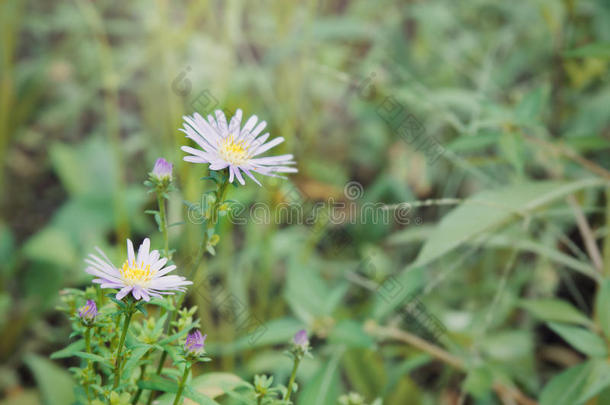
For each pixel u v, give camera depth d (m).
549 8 0.78
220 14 0.92
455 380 0.72
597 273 0.60
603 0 0.80
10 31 0.89
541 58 0.92
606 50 0.58
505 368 0.66
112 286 0.48
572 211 0.63
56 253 0.79
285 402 0.51
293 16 0.84
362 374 0.65
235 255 0.86
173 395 0.52
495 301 0.61
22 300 0.82
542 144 0.61
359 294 0.77
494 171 0.79
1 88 0.89
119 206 0.74
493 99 0.88
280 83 0.83
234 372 0.67
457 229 0.57
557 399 0.56
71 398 0.65
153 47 0.81
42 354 0.77
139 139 0.90
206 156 0.50
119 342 0.50
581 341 0.57
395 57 0.93
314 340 0.69
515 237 0.65
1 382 0.73
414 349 0.67
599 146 0.61
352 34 0.87
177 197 0.68
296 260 0.63
